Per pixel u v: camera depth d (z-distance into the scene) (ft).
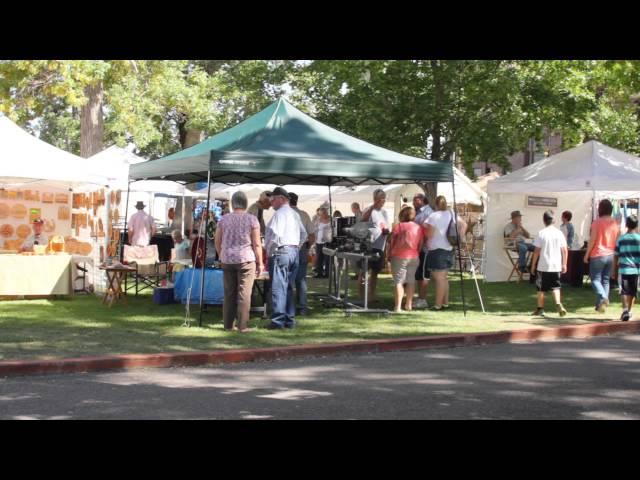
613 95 82.79
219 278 40.24
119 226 64.64
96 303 43.57
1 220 56.90
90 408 20.98
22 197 57.57
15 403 21.49
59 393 22.84
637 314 41.83
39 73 67.51
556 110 65.57
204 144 40.16
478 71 62.23
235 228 33.40
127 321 36.19
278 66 82.69
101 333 32.42
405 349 31.63
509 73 62.59
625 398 22.65
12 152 43.47
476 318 39.17
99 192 49.49
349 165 36.68
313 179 51.21
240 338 31.65
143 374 25.95
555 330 35.63
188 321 35.45
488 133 62.18
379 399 22.29
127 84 73.87
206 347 29.48
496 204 61.77
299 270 39.52
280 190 34.76
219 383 24.54
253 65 83.41
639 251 38.58
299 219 35.42
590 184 53.88
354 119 64.95
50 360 26.02
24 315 37.93
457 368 27.45
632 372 26.81
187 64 94.94
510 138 65.51
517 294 51.98
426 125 63.41
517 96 62.39
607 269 42.01
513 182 58.29
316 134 39.34
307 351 29.68
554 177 56.29
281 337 32.19
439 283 42.68
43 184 53.01
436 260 42.57
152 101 80.89
